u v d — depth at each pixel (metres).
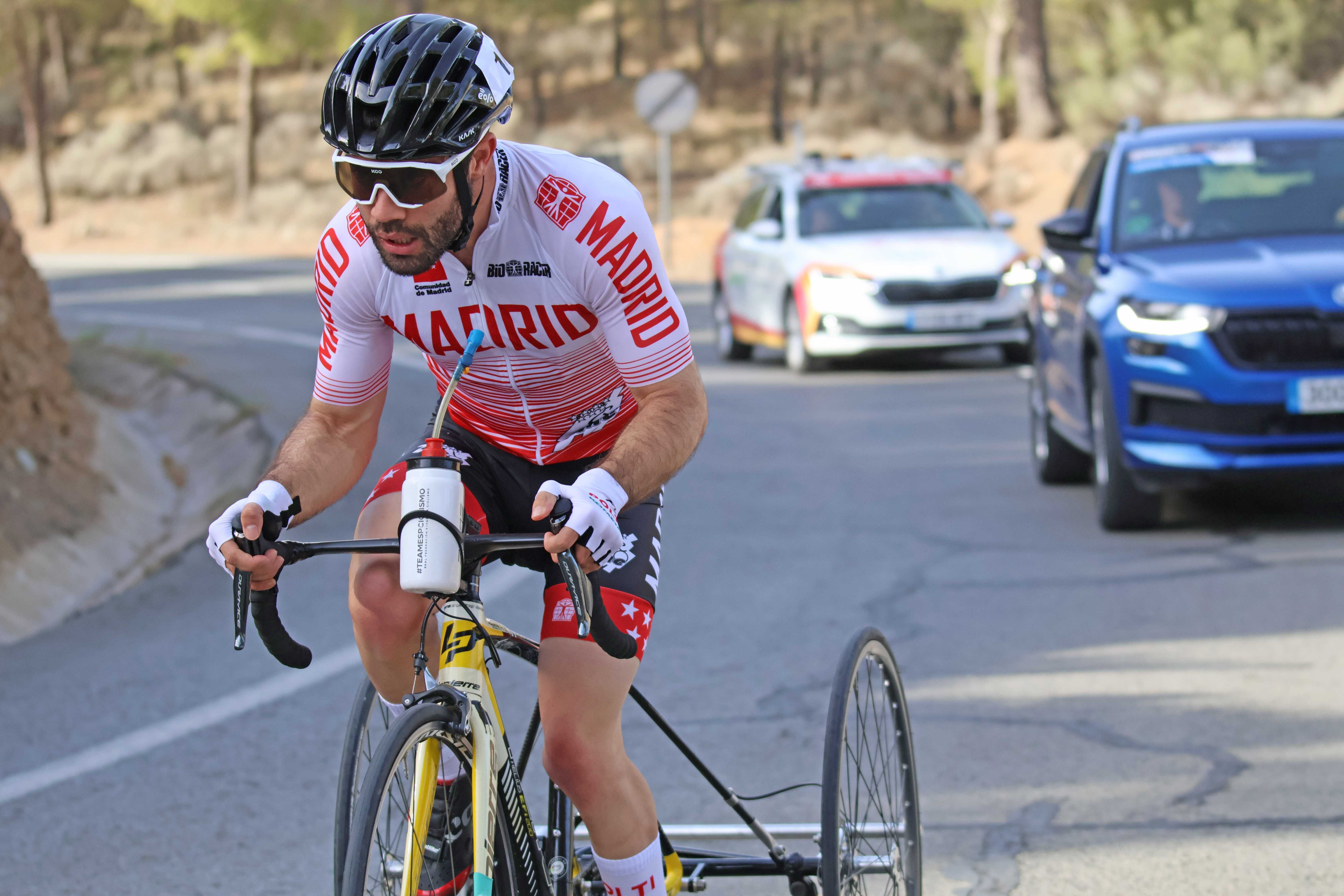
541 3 51.09
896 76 57.34
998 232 19.97
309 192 53.47
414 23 3.33
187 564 10.55
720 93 62.88
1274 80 41.66
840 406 16.55
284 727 6.84
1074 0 45.25
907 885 4.56
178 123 62.81
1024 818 5.52
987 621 8.21
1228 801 5.57
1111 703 6.77
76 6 50.97
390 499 3.87
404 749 3.21
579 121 60.81
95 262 43.28
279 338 23.59
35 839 5.62
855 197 20.45
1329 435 9.49
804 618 8.40
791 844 5.30
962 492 11.92
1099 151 12.19
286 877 5.21
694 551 10.17
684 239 39.25
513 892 3.56
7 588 9.61
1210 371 9.53
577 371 4.07
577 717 3.63
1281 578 8.84
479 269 3.79
